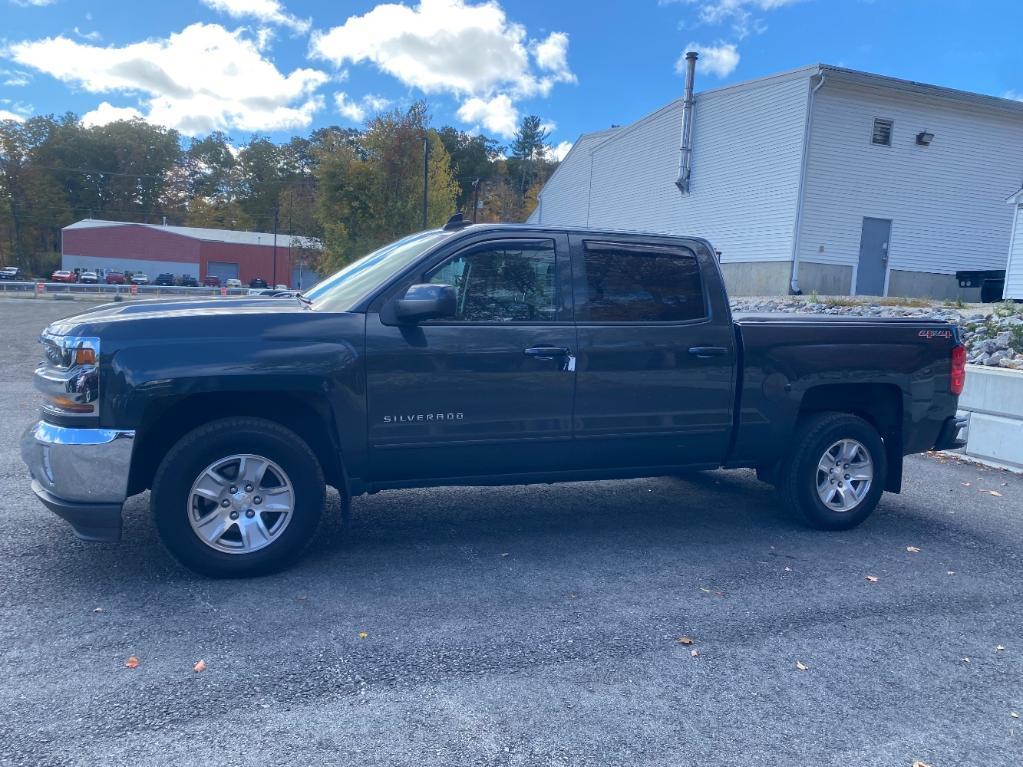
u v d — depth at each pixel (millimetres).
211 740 2951
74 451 4148
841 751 3049
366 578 4621
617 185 34562
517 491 6719
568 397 5023
